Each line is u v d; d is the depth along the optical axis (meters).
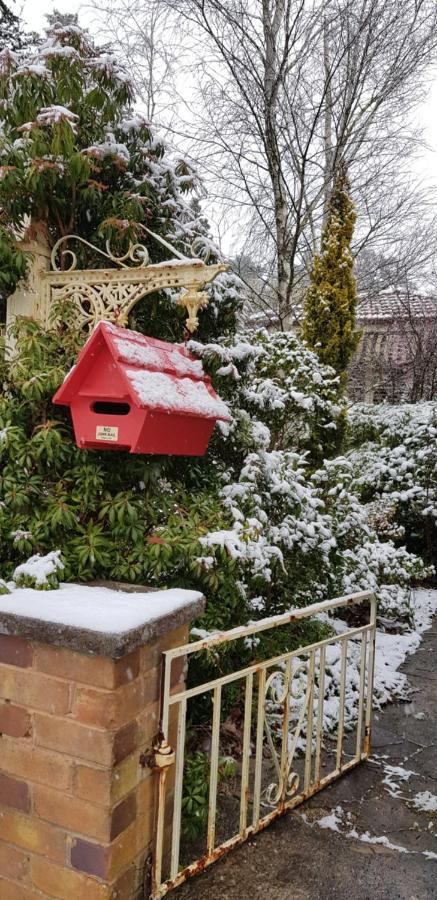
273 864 1.84
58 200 2.34
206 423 2.10
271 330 7.96
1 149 2.22
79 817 1.41
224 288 2.76
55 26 2.41
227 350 2.55
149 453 1.94
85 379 1.86
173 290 2.57
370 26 6.34
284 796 2.08
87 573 1.96
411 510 6.66
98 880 1.39
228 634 1.77
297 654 2.10
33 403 2.07
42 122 2.08
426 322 10.17
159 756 1.53
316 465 5.21
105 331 1.79
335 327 6.45
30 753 1.47
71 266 2.34
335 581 3.87
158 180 2.73
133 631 1.37
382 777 2.43
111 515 1.98
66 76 2.20
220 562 2.11
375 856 1.90
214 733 1.75
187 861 1.85
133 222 2.34
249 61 6.36
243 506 2.60
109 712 1.36
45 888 1.47
